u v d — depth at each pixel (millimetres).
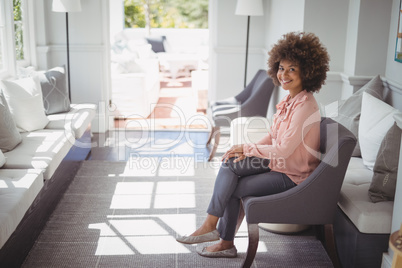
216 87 6219
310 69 2822
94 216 3637
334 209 2783
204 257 3084
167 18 11844
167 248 3189
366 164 3357
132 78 6449
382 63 4109
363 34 4062
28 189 2924
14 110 4102
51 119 4586
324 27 4305
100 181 4344
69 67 5805
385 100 3908
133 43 9148
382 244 2709
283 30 5094
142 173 4570
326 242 2855
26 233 3031
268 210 2762
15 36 5195
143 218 3615
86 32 5805
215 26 6047
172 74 9367
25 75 4820
